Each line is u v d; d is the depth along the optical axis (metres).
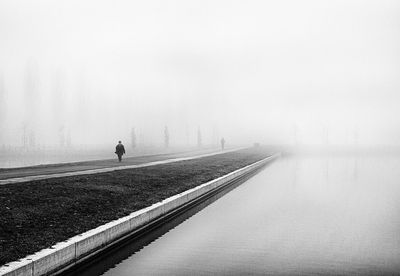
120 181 23.06
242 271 11.28
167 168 33.53
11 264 9.21
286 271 11.26
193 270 11.30
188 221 18.69
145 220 16.55
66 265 10.88
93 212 15.59
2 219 12.66
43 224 13.01
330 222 18.23
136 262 12.16
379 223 18.03
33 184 18.55
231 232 16.33
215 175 33.66
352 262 12.14
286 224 17.84
